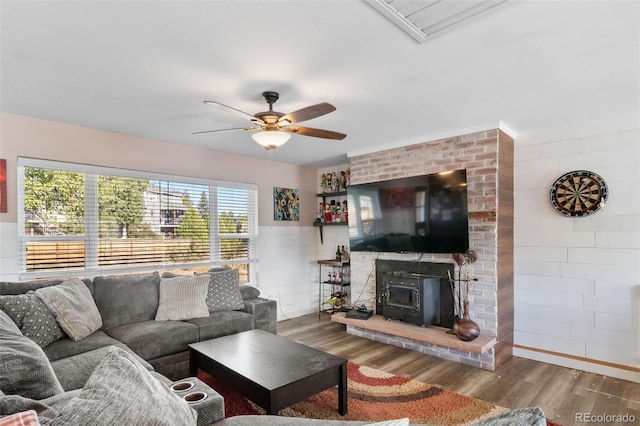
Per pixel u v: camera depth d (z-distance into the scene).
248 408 2.59
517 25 1.82
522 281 3.73
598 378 3.15
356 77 2.42
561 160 3.52
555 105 2.98
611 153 3.26
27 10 1.65
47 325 2.56
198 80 2.45
